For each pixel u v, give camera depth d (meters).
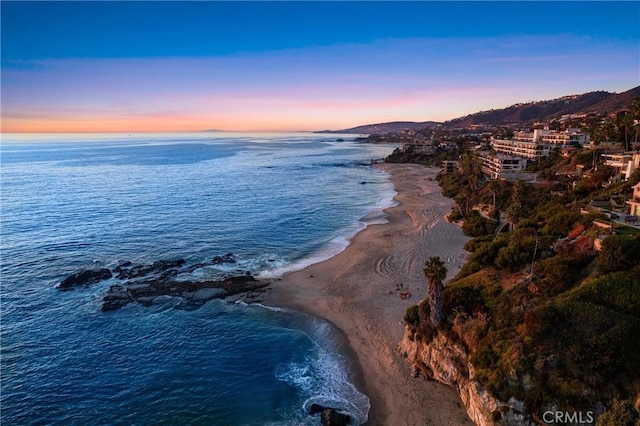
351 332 47.28
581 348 30.41
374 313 50.69
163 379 40.75
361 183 168.00
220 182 170.00
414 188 150.75
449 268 63.06
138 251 78.44
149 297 57.53
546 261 40.81
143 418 35.75
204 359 43.88
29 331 49.62
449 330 38.12
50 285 62.81
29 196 132.12
